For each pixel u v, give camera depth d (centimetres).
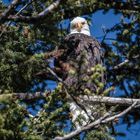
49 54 1185
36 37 1312
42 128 1068
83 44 1502
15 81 1256
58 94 1083
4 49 1283
